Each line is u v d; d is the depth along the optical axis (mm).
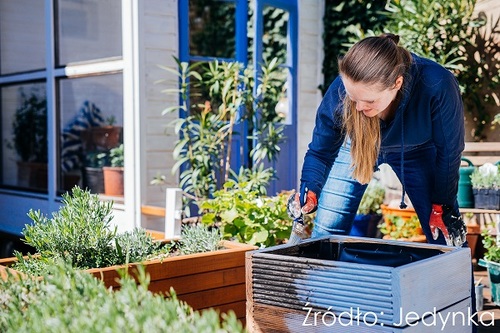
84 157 5562
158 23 4973
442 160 2617
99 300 1488
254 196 3885
